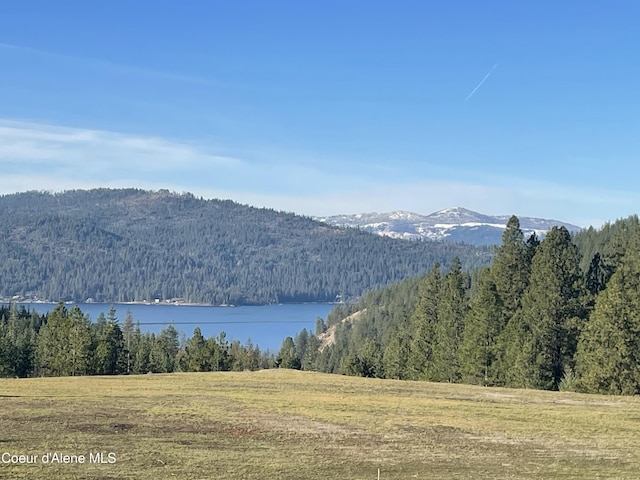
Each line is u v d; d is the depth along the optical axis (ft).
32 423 101.55
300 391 159.33
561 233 222.28
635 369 178.70
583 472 81.97
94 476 71.10
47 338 283.59
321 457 86.63
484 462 86.63
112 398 135.54
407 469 81.71
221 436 98.07
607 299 188.85
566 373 203.10
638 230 275.59
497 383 220.23
